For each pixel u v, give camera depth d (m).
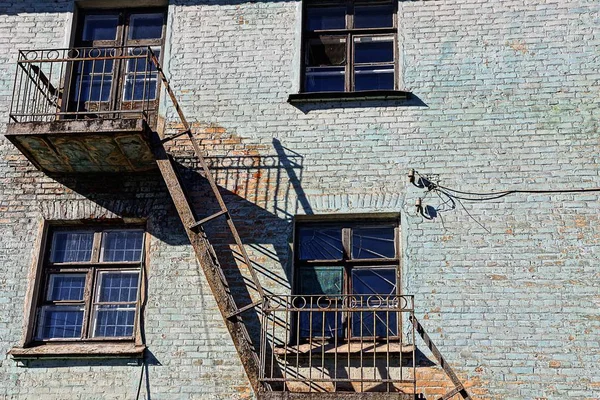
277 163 10.91
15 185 11.12
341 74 11.51
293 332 10.26
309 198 10.68
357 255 10.55
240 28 11.67
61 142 10.37
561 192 10.37
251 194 10.80
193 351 10.12
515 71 11.01
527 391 9.54
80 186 11.05
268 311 9.47
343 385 9.85
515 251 10.15
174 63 11.58
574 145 10.58
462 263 10.17
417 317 9.98
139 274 10.70
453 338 9.84
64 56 11.70
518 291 9.97
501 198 10.41
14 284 10.61
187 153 11.10
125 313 10.56
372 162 10.77
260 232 10.60
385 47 11.56
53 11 12.01
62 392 10.05
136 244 10.87
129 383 10.04
